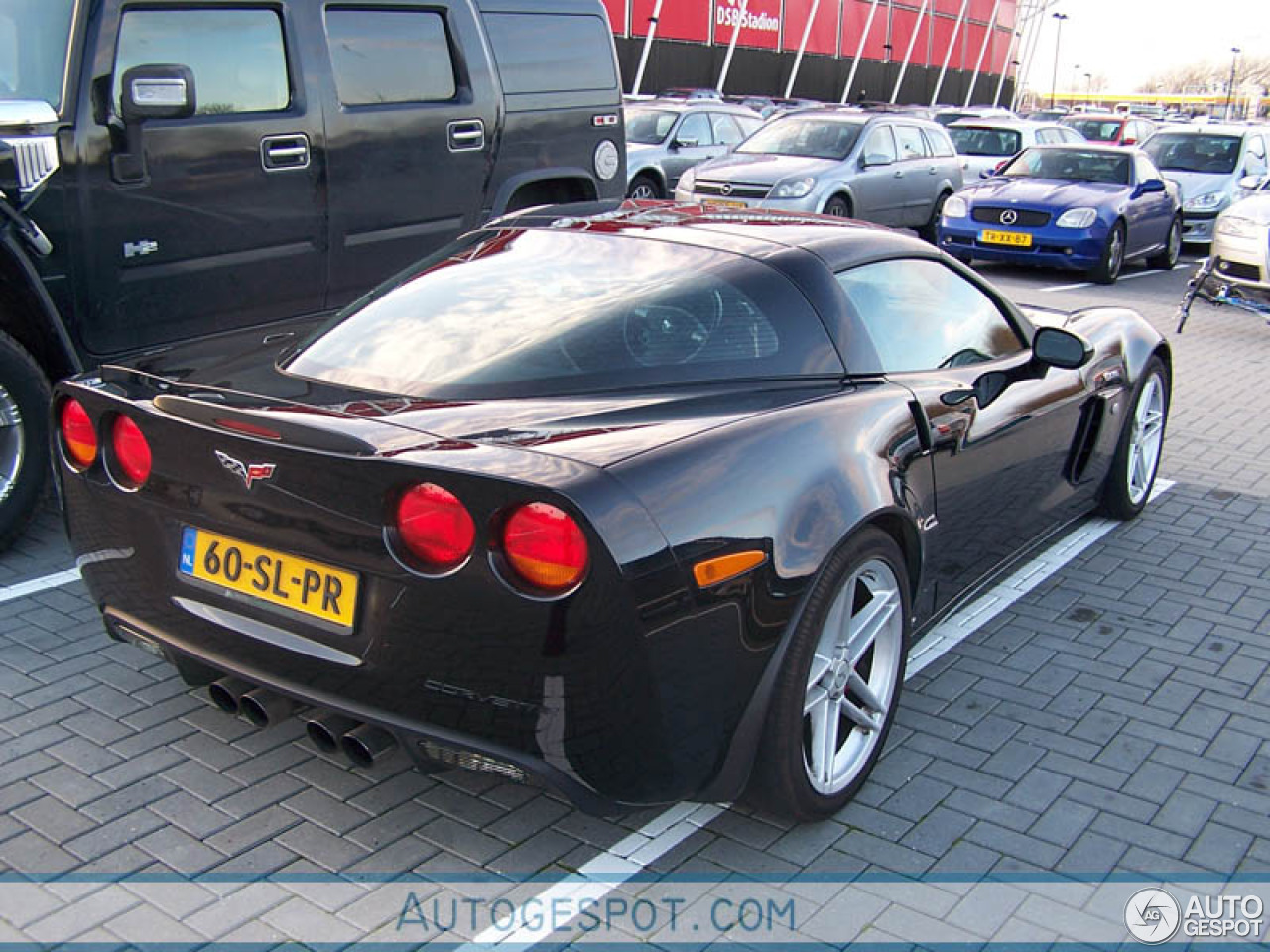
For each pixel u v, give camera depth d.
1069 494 4.61
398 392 2.91
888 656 3.22
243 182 5.37
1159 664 3.97
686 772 2.62
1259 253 9.50
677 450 2.60
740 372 3.03
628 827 3.01
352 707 2.62
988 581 4.10
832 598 2.85
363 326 3.26
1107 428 4.76
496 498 2.36
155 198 5.03
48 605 4.19
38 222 4.63
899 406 3.22
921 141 15.57
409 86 6.16
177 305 5.22
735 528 2.59
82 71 4.76
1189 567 4.81
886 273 3.59
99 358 5.00
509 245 3.54
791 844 2.96
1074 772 3.31
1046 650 4.05
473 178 6.56
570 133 7.19
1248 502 5.64
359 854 2.87
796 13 43.59
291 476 2.57
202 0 5.15
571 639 2.38
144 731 3.37
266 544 2.69
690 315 3.10
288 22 5.52
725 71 40.22
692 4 38.09
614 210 3.80
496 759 2.52
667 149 16.27
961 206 13.77
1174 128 17.61
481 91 6.54
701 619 2.52
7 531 4.57
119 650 3.86
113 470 2.94
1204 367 8.81
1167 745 3.47
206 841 2.89
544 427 2.66
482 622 2.43
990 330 4.06
